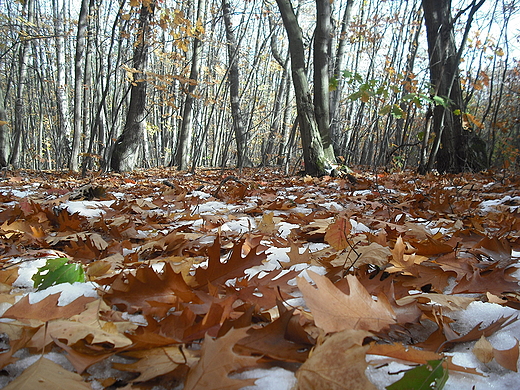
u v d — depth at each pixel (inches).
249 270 64.8
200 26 303.7
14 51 552.4
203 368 28.1
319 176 318.3
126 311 46.3
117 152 463.2
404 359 33.5
